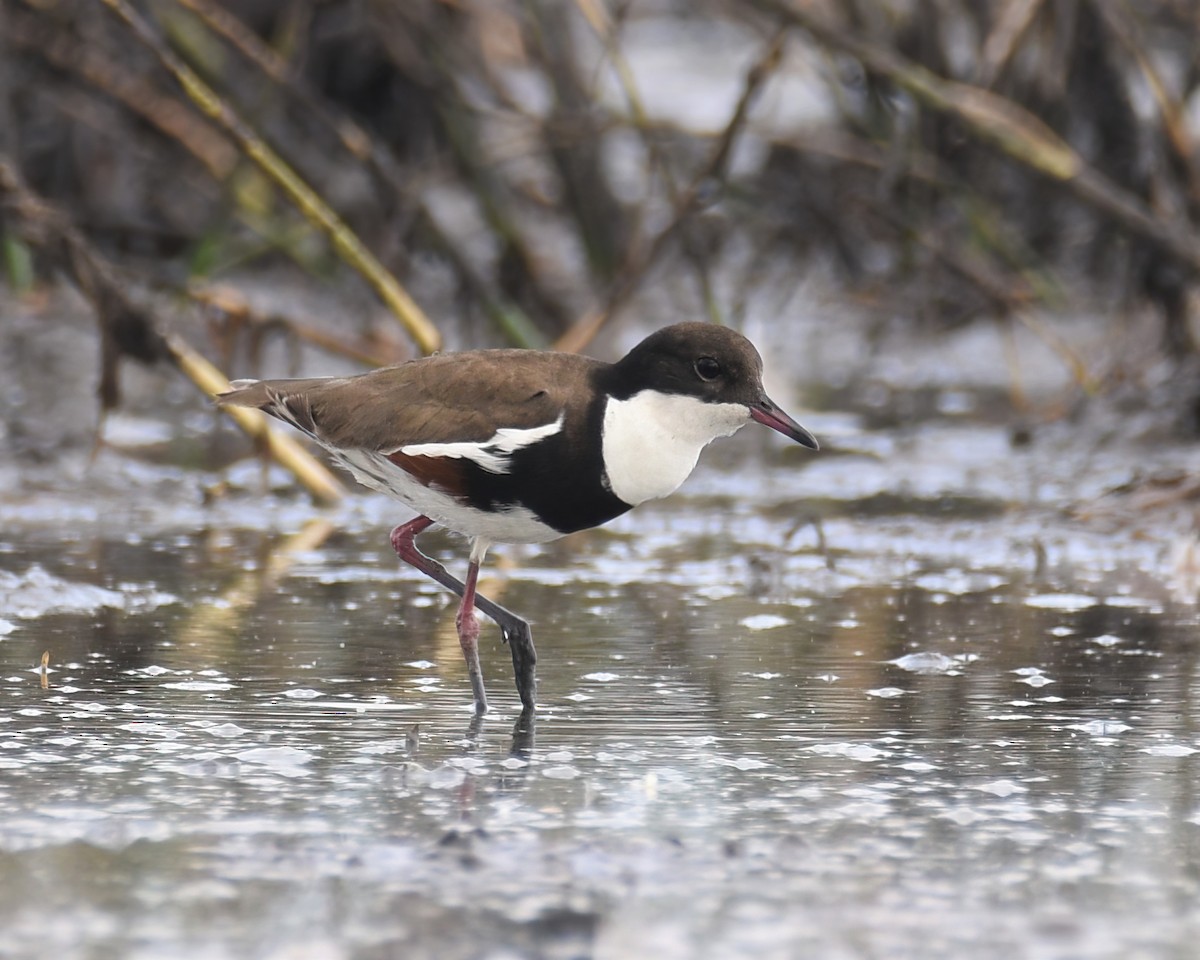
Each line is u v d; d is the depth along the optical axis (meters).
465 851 6.42
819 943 5.64
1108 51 17.50
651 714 8.40
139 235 19.83
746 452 16.22
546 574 11.78
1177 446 15.55
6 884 6.05
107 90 18.77
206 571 11.62
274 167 13.21
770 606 10.82
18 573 11.28
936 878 6.20
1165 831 6.70
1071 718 8.31
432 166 20.17
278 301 19.91
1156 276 16.78
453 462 8.69
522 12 20.25
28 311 18.83
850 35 15.84
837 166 21.22
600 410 8.72
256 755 7.61
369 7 18.81
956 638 9.95
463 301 18.73
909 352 19.80
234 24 17.52
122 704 8.40
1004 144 16.16
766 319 21.05
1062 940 5.67
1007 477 14.96
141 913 5.82
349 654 9.51
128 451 15.55
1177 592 11.20
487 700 8.64
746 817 6.84
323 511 13.88
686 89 26.80
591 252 20.08
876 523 13.42
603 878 6.17
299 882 6.10
